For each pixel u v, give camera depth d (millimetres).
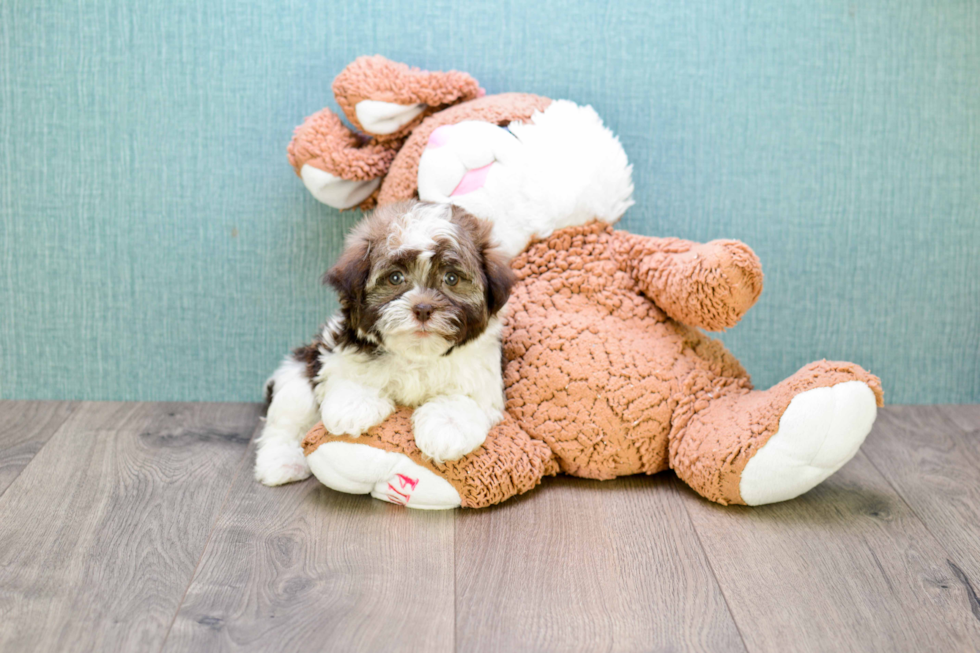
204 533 1433
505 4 1852
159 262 1968
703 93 1903
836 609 1250
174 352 2021
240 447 1787
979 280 2010
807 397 1463
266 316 2008
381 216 1483
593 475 1642
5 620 1185
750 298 1574
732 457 1494
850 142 1934
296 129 1794
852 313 2025
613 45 1875
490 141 1619
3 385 2023
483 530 1461
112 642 1146
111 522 1462
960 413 2023
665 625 1207
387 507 1535
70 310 1989
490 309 1496
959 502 1585
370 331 1457
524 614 1228
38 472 1645
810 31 1875
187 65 1864
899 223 1978
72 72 1862
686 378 1633
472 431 1474
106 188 1925
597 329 1647
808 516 1524
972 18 1870
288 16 1846
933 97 1912
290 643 1150
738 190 1955
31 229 1942
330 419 1486
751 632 1194
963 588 1306
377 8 1847
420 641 1162
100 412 1964
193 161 1916
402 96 1722
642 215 1966
